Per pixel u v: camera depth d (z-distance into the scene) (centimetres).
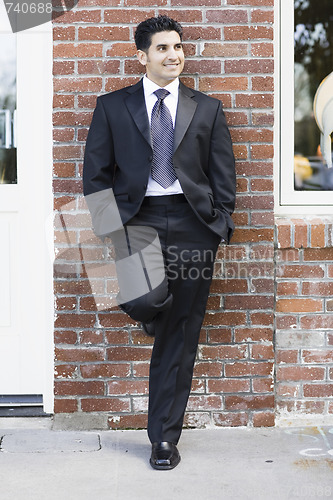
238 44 586
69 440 569
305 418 609
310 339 606
